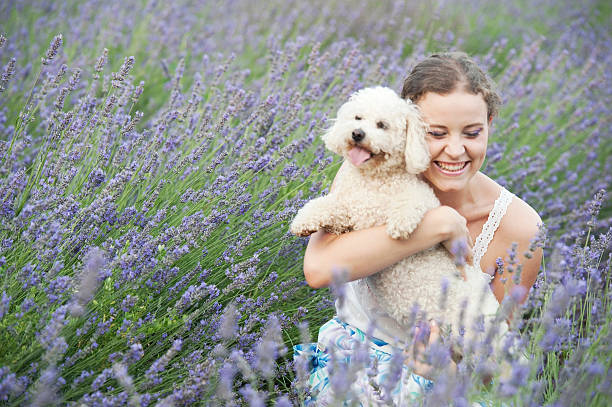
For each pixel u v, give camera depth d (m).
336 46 6.13
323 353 2.78
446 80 2.52
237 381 2.63
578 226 4.32
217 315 2.74
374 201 2.53
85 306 2.43
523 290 2.08
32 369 2.24
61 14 5.52
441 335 2.42
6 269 2.50
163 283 2.72
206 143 3.34
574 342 2.70
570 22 9.67
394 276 2.54
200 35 6.27
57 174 2.98
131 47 5.42
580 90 5.92
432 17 7.10
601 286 2.77
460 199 2.77
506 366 2.36
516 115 5.52
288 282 2.96
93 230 2.72
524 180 4.75
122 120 3.48
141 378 2.53
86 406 2.11
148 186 3.24
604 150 6.02
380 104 2.48
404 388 2.36
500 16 9.66
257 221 3.21
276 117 4.04
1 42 3.19
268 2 7.48
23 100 4.04
